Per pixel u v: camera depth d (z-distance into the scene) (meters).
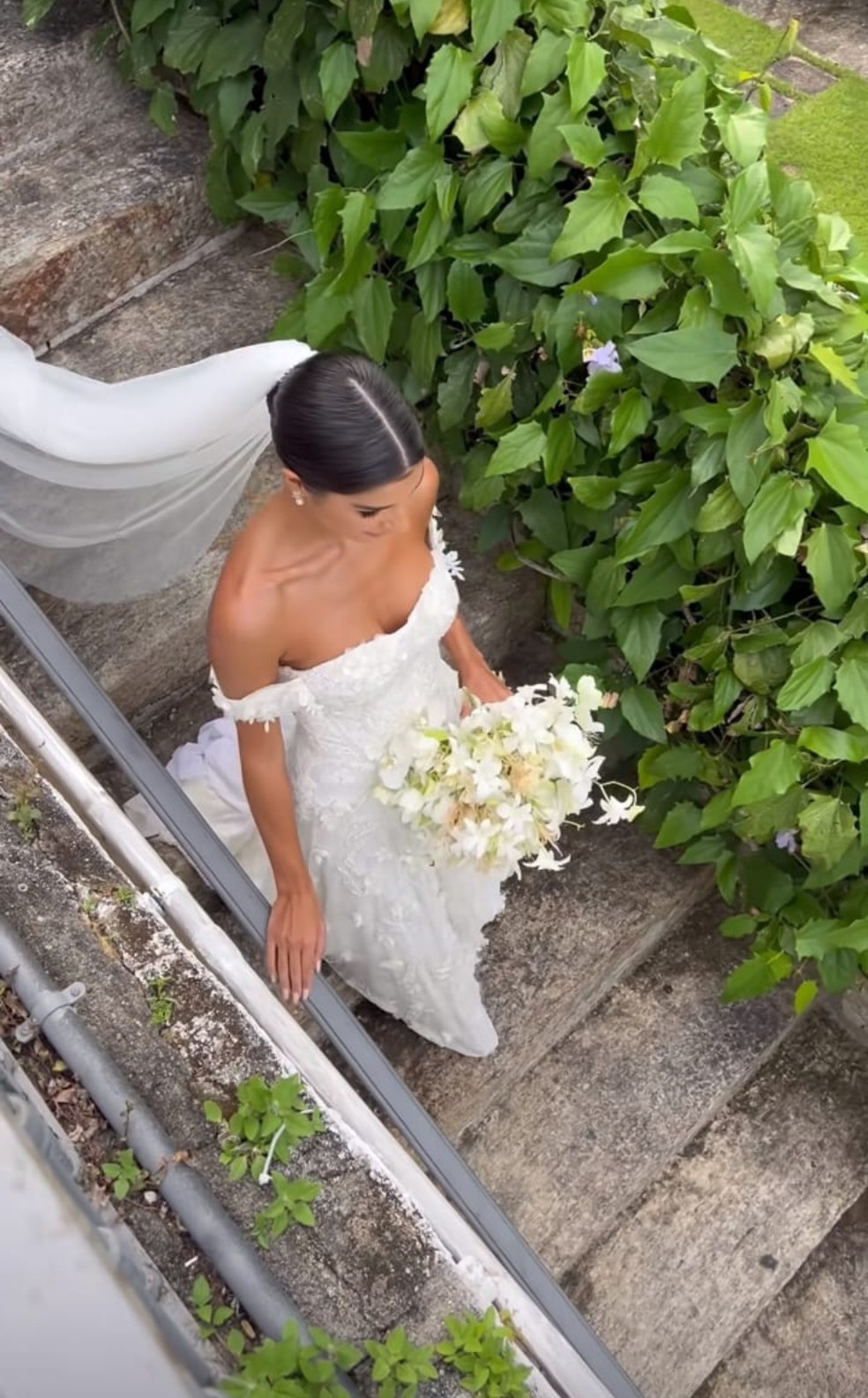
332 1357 1.24
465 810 1.94
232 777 2.48
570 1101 2.82
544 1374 1.45
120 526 2.36
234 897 1.90
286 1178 1.38
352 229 2.41
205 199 2.95
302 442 1.67
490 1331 1.31
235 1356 1.21
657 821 2.89
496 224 2.43
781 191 2.31
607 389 2.38
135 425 2.12
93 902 1.53
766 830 2.56
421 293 2.54
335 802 2.18
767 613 2.54
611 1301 2.71
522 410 2.67
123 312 2.92
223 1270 1.25
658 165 2.30
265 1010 1.64
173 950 1.51
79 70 2.89
